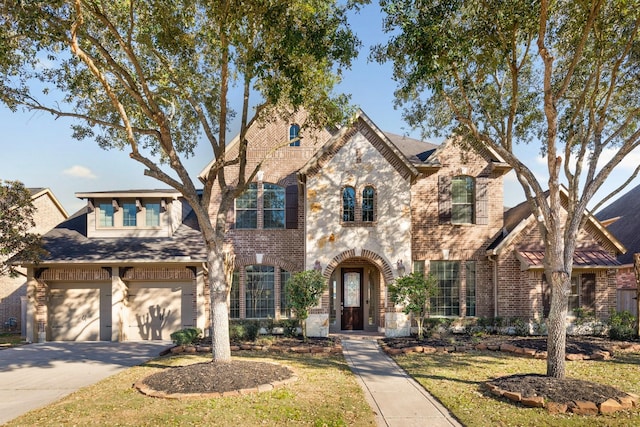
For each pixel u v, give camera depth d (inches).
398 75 499.5
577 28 450.6
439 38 389.7
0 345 693.9
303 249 773.9
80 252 732.7
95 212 785.6
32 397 389.7
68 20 414.3
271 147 795.4
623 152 404.2
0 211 681.6
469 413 325.4
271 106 538.0
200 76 506.9
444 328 749.9
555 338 392.2
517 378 398.3
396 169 722.2
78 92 505.7
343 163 721.6
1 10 372.5
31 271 730.8
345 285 799.1
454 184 800.3
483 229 788.6
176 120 562.6
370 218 721.6
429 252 781.9
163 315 753.6
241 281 772.0
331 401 351.9
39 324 730.2
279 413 319.3
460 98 578.2
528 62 559.2
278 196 791.7
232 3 398.0
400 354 565.9
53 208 1017.5
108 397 368.2
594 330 706.8
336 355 563.8
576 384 366.0
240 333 652.1
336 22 430.6
